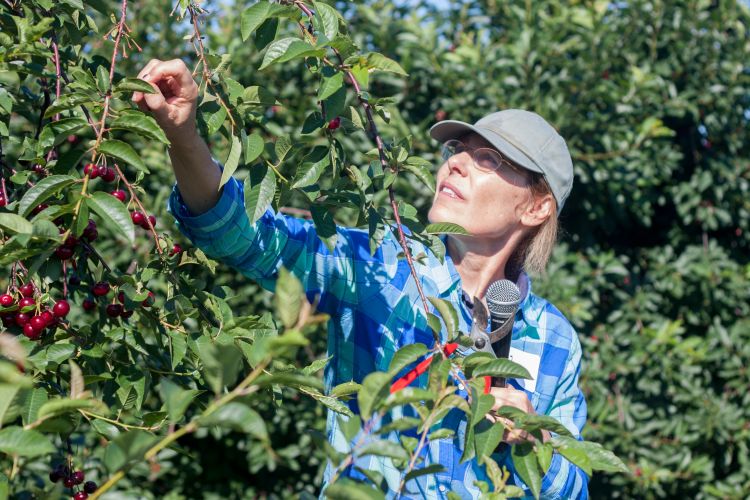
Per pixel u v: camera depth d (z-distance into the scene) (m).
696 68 5.31
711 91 5.24
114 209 1.35
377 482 1.29
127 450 1.06
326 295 1.88
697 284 5.30
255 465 5.05
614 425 4.97
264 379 1.09
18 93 2.11
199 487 5.38
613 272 5.17
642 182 5.09
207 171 1.61
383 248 1.92
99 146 1.41
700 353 4.97
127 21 4.67
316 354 4.93
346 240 1.91
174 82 1.49
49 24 1.60
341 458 1.24
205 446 5.41
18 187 1.81
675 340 4.97
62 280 1.76
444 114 5.05
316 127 1.63
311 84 5.00
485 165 2.00
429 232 1.70
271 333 1.74
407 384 1.78
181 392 1.10
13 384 1.03
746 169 5.36
